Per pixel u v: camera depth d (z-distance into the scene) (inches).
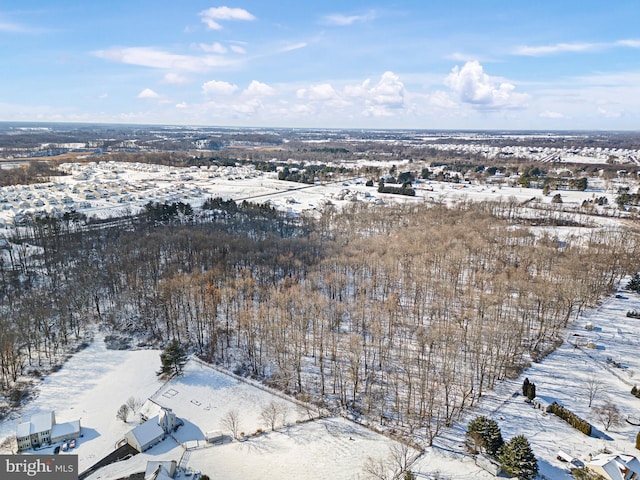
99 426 3750.0
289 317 4901.6
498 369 4335.6
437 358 4564.5
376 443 3481.8
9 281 6072.8
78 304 5477.4
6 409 3939.5
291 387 4269.2
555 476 3056.1
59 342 5034.5
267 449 3435.0
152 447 3479.3
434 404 3907.5
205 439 3580.2
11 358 4426.7
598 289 5984.3
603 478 2957.7
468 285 5851.4
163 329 5300.2
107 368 4606.3
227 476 3147.1
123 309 5625.0
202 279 5467.5
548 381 4205.2
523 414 3764.8
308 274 6077.8
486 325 4803.2
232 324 5285.4
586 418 3686.0
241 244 7012.8
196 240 7170.3
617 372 4335.6
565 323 5167.3
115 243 7554.1
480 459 3203.7
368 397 4055.1
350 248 7003.0
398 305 5393.7
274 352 4608.8
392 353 4690.0
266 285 5718.5
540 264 6407.5
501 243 7401.6
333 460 3287.4
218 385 4343.0
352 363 4173.2
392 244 7007.9
